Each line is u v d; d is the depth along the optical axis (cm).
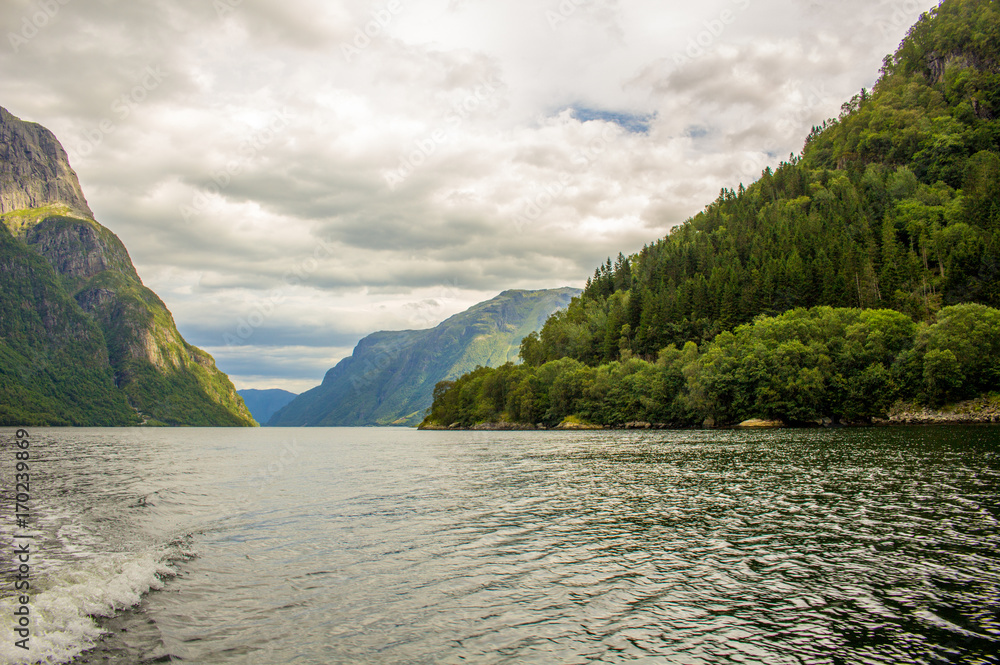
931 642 1307
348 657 1237
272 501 3534
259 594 1688
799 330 11912
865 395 10644
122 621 1455
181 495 3838
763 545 2211
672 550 2170
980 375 9938
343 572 1923
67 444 10912
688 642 1318
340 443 12900
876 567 1889
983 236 13550
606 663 1204
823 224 17300
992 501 2930
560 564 2002
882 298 13525
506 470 5241
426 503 3391
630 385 14150
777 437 8169
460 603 1602
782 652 1257
